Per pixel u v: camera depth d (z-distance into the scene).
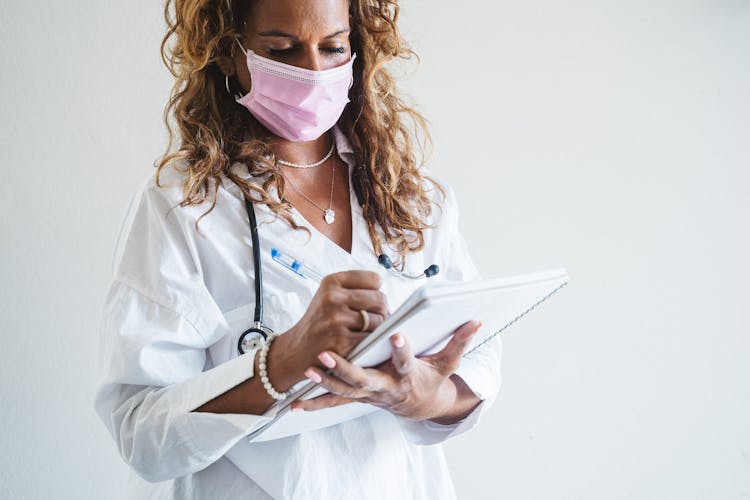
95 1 1.82
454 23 2.01
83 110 1.81
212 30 1.25
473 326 1.02
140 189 1.23
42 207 1.79
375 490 1.18
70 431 1.80
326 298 0.94
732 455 2.05
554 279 1.09
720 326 2.05
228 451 1.16
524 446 2.02
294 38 1.17
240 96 1.29
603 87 2.05
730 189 2.05
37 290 1.79
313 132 1.24
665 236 2.05
